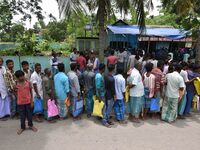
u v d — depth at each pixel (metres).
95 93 6.54
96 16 10.02
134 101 6.38
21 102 5.52
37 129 5.85
